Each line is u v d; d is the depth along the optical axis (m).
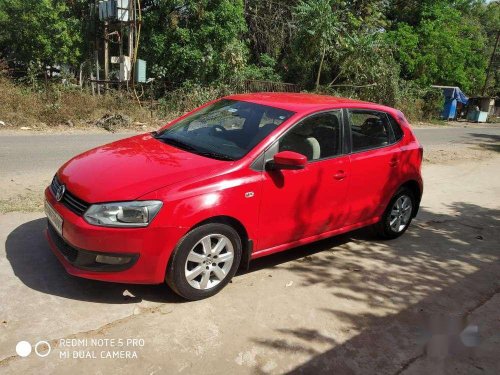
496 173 11.42
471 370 3.29
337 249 5.25
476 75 39.44
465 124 32.25
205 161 3.87
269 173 3.99
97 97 14.57
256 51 24.66
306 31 21.62
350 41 22.16
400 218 5.67
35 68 14.70
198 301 3.77
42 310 3.42
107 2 16.67
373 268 4.81
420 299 4.25
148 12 18.59
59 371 2.84
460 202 8.05
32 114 12.78
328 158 4.52
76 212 3.45
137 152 4.09
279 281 4.29
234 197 3.72
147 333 3.28
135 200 3.36
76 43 22.22
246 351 3.21
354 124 4.86
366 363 3.24
